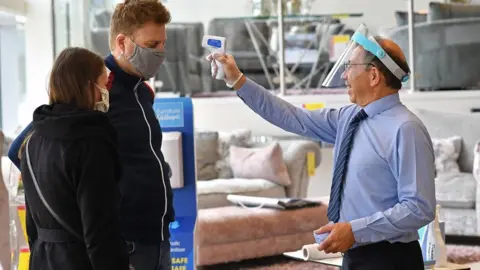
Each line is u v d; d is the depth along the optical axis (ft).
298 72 26.94
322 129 10.46
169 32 26.81
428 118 25.66
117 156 7.98
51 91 8.13
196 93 27.09
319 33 26.84
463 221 22.61
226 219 20.18
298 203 21.24
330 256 13.84
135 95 9.14
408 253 9.37
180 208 11.51
